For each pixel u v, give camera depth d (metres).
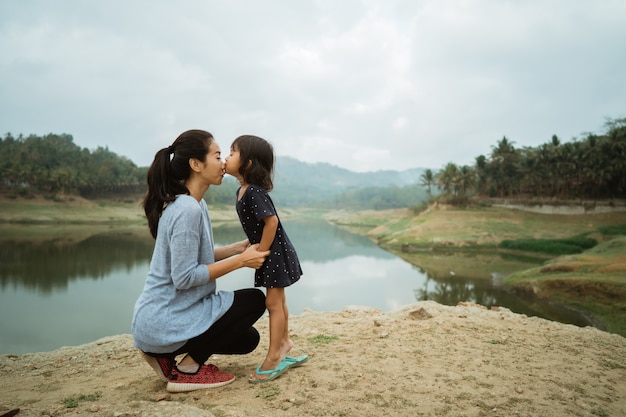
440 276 32.31
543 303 21.64
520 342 3.65
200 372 2.39
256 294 2.45
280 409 2.10
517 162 75.12
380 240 62.91
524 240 50.56
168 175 2.28
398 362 2.91
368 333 3.90
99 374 3.14
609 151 63.47
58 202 94.75
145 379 2.75
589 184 65.50
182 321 2.16
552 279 22.89
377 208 189.75
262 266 2.43
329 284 28.97
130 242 51.38
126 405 2.03
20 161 114.00
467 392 2.38
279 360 2.59
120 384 2.70
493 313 5.41
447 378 2.60
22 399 2.49
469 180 78.50
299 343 3.51
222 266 2.21
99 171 121.62
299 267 2.60
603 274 22.14
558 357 3.23
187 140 2.27
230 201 155.00
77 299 22.50
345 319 4.85
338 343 3.48
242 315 2.37
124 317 19.06
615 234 48.62
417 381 2.53
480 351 3.28
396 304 22.88
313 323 4.58
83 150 152.38
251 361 3.05
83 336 16.20
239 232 73.50
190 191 2.33
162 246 2.18
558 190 68.38
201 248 2.29
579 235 52.19
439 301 23.20
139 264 34.59
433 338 3.66
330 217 169.75
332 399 2.22
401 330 4.00
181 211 2.12
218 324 2.29
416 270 35.59
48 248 43.66
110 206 108.06
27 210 85.88
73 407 2.17
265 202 2.37
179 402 2.18
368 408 2.12
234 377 2.54
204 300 2.28
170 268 2.19
